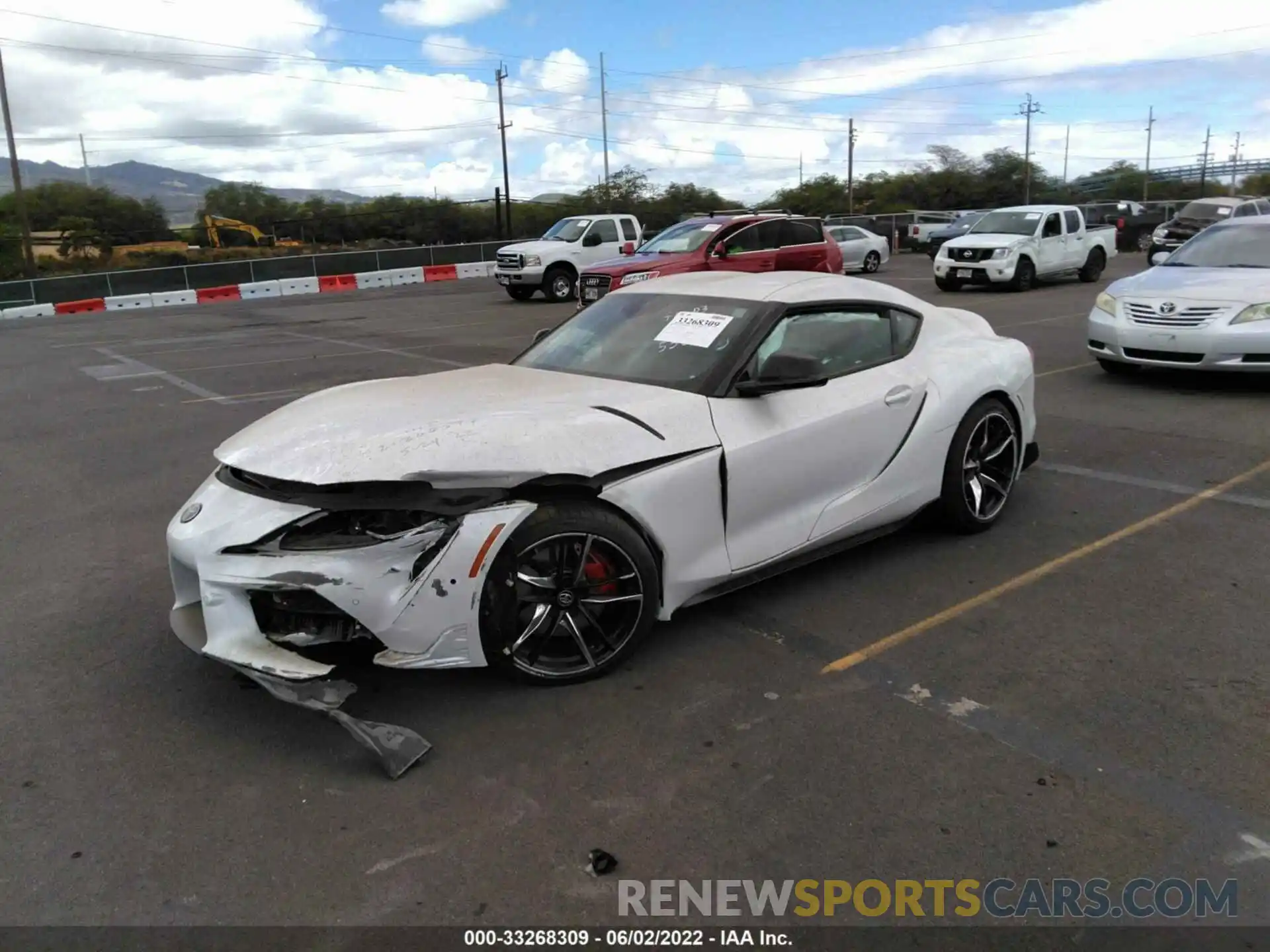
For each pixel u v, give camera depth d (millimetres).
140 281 28703
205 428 8156
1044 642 3711
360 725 3021
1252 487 5629
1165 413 7617
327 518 3111
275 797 2814
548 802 2766
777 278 4559
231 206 70000
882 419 4270
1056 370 9711
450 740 3086
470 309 19578
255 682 3406
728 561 3768
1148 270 9305
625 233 21562
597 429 3412
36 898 2400
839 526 4184
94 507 5867
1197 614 3936
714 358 3959
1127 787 2791
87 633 3971
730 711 3242
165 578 4613
